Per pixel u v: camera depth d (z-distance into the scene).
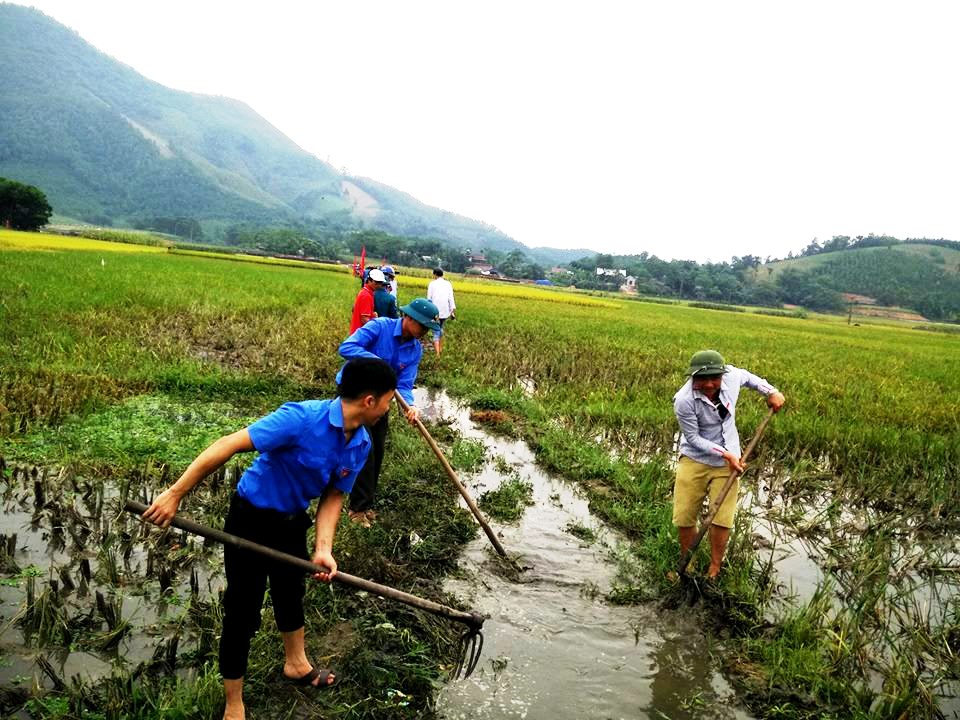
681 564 4.87
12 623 3.67
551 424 9.25
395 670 3.70
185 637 3.76
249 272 36.53
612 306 49.22
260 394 9.04
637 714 3.59
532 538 5.66
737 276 154.62
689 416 4.90
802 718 3.66
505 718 3.46
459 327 18.73
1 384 7.81
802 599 5.05
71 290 16.38
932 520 6.98
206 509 5.28
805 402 11.63
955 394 14.20
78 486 5.54
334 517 3.23
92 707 3.16
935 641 4.53
